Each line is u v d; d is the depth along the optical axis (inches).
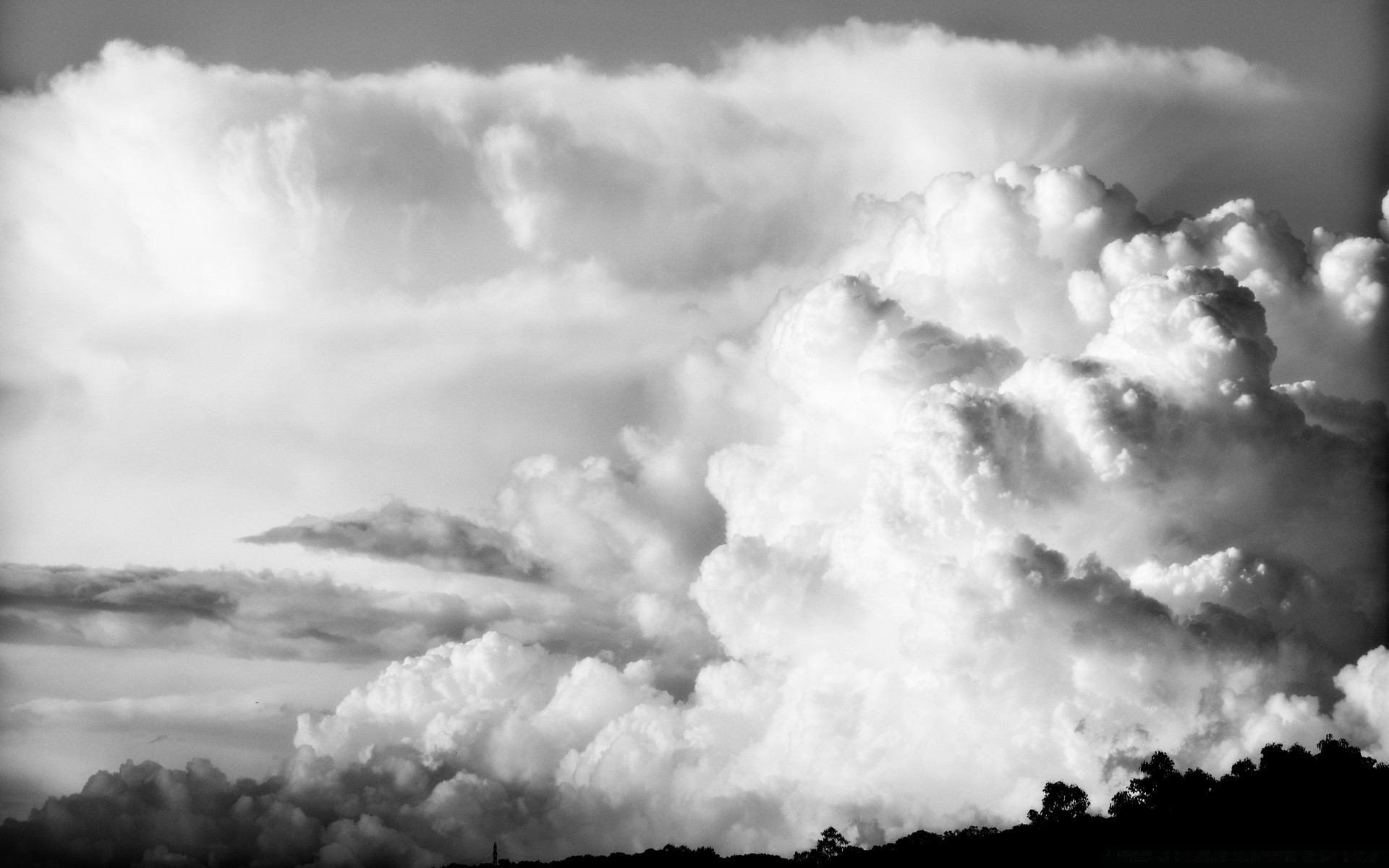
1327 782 3809.1
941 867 4065.0
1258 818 3796.8
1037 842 3978.8
